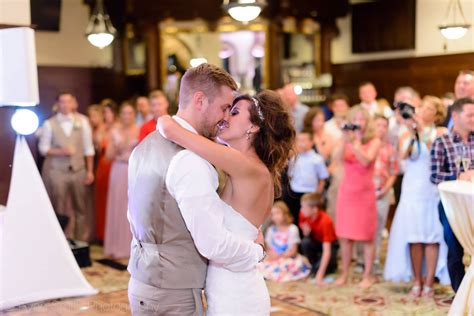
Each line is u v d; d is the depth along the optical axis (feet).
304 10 27.76
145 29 27.40
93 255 20.04
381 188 17.51
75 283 14.23
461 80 15.64
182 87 7.45
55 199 20.52
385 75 28.25
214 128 7.48
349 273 17.39
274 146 7.78
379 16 28.30
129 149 19.36
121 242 19.48
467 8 24.72
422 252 15.30
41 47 28.45
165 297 7.27
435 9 26.13
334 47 30.53
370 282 16.08
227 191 7.61
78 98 29.43
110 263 18.88
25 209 13.64
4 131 14.99
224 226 7.38
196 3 26.81
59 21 28.66
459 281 13.66
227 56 28.17
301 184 17.76
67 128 20.62
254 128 7.77
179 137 7.12
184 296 7.32
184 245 7.29
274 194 8.22
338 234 16.21
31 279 13.58
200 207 6.93
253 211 7.57
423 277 15.71
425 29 26.63
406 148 15.21
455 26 21.45
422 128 15.02
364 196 15.70
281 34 27.48
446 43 25.71
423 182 14.83
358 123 15.66
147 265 7.30
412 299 14.97
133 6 27.35
